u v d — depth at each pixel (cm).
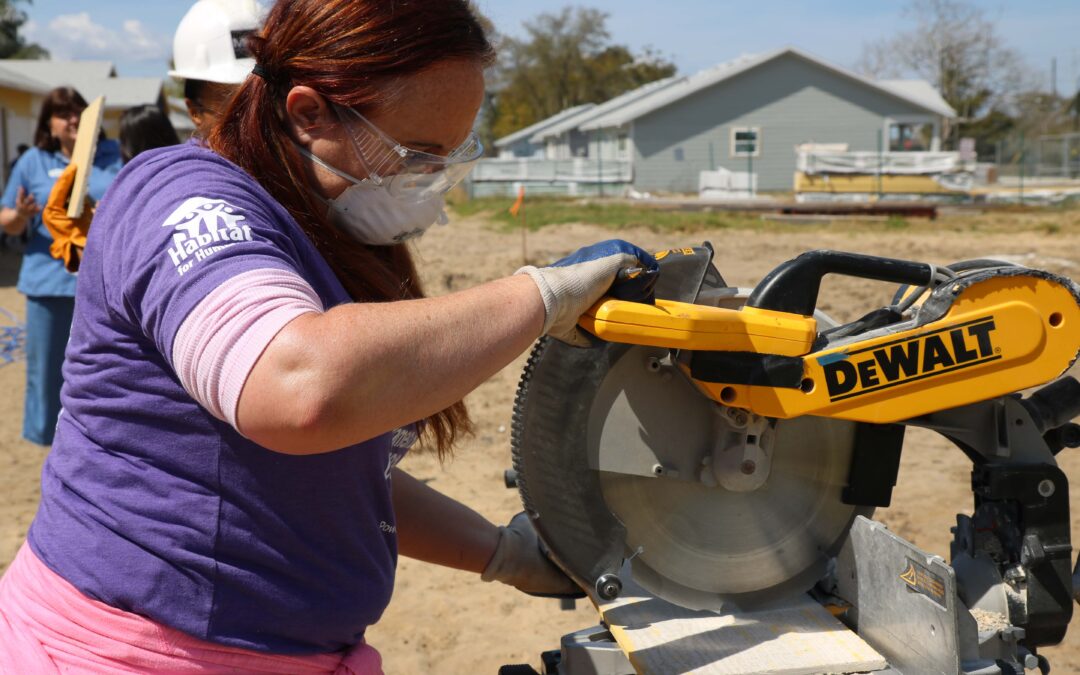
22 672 144
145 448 141
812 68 4266
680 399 200
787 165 4334
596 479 198
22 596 149
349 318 126
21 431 662
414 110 145
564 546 197
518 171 4106
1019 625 207
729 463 200
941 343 189
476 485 539
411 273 181
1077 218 2458
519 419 192
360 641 164
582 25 8038
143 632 142
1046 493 205
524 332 142
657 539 205
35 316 581
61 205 505
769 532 210
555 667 229
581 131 5269
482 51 150
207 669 144
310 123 147
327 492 148
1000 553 211
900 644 193
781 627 204
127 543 142
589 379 193
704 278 199
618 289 165
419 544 211
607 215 2736
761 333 176
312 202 151
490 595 426
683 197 3900
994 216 2620
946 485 523
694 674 184
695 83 4397
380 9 141
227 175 141
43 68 3772
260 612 146
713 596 209
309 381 120
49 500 151
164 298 126
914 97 4284
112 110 3544
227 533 142
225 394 122
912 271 192
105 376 142
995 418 208
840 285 1151
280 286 125
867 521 205
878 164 2969
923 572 184
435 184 155
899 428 208
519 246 1992
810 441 208
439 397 131
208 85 298
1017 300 190
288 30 144
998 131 6800
